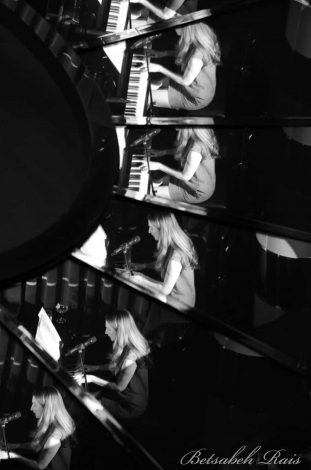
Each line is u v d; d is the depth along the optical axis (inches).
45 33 286.0
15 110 297.1
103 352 283.3
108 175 293.6
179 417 271.1
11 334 287.9
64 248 293.0
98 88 290.5
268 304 273.1
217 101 285.0
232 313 275.0
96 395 278.8
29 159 302.2
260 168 279.4
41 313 289.4
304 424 263.7
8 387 282.5
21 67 290.0
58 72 288.7
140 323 283.3
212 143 284.8
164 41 289.1
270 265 274.2
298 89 277.7
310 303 269.9
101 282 290.2
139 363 279.0
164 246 286.5
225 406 269.7
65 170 301.9
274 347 270.5
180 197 287.1
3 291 291.4
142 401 275.4
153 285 285.1
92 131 291.3
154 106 291.3
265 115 280.1
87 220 294.0
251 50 282.2
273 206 275.6
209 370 273.6
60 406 279.4
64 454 274.5
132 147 293.7
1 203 305.1
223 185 282.5
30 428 278.4
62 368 283.1
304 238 271.0
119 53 292.7
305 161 275.9
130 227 291.9
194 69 286.8
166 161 290.2
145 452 269.1
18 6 282.5
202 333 277.3
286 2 277.1
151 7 287.4
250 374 271.1
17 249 293.1
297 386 267.6
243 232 278.5
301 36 277.0
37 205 305.7
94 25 292.5
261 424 265.9
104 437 274.4
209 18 283.9
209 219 283.0
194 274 280.8
